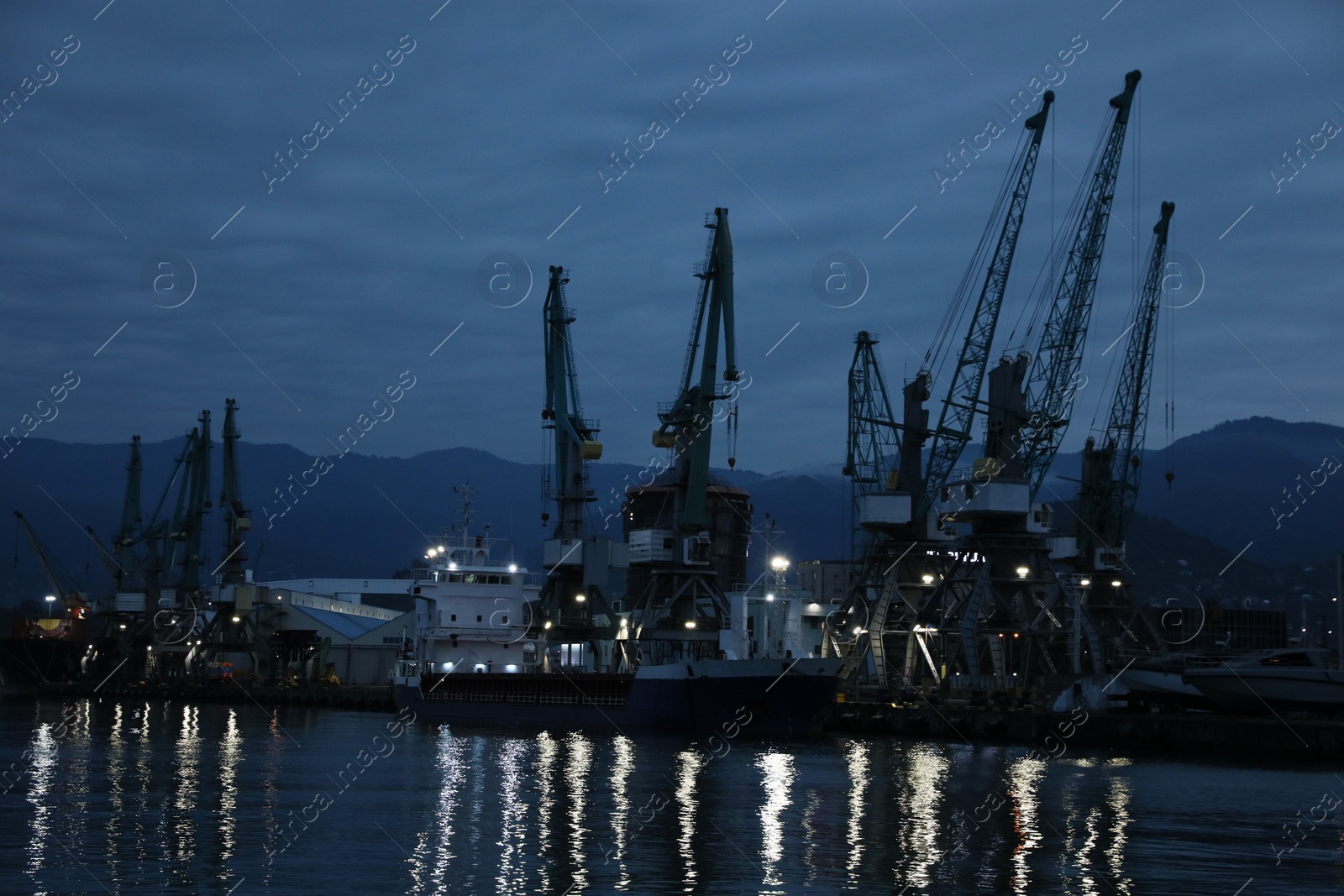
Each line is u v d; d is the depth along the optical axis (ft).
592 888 143.54
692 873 151.23
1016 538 393.29
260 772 247.91
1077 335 406.82
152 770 251.19
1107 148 406.62
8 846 164.35
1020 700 356.38
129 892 140.36
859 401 458.91
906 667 410.11
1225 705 307.78
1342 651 306.96
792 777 239.09
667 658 371.15
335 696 549.95
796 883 146.72
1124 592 467.52
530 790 219.61
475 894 140.36
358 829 179.01
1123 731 295.28
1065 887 146.10
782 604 360.07
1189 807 201.46
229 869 151.64
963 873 152.56
